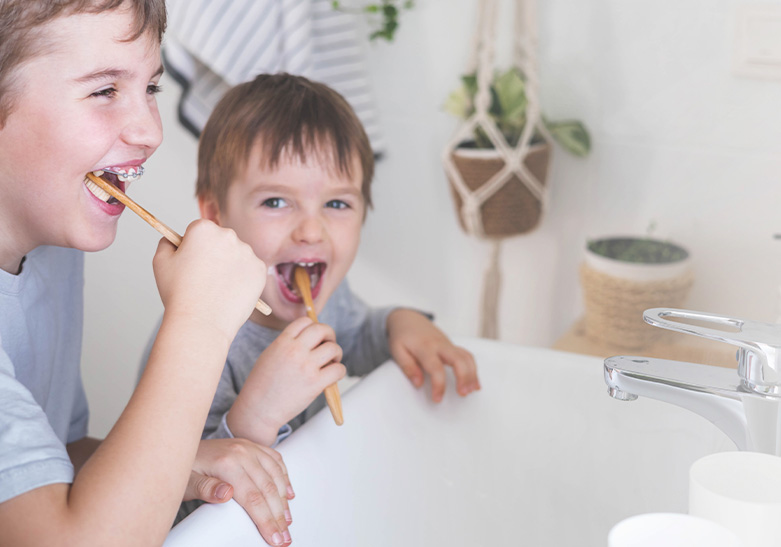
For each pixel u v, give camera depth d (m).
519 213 1.37
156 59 0.62
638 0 1.29
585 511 0.80
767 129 1.25
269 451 0.65
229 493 0.59
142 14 0.58
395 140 1.56
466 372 0.84
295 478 0.65
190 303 0.56
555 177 1.44
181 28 1.42
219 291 0.57
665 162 1.34
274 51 1.39
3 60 0.55
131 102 0.60
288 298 0.90
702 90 1.28
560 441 0.82
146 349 0.92
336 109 0.89
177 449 0.51
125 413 0.52
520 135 1.37
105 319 1.52
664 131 1.33
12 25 0.54
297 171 0.85
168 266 0.58
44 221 0.62
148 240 1.48
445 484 0.84
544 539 0.82
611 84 1.35
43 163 0.58
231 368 0.87
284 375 0.70
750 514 0.44
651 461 0.78
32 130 0.57
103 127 0.58
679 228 1.35
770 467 0.48
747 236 1.30
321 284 0.91
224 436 0.72
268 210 0.87
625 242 1.35
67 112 0.57
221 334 0.56
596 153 1.39
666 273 1.25
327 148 0.86
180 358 0.54
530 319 1.54
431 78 1.49
